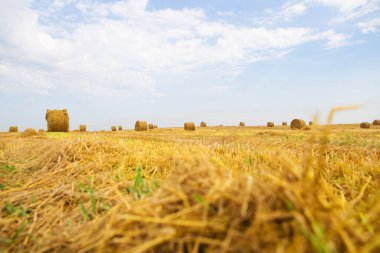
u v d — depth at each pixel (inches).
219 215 55.3
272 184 59.0
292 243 46.7
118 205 91.1
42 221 107.7
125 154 207.5
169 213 62.1
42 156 221.6
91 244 73.1
